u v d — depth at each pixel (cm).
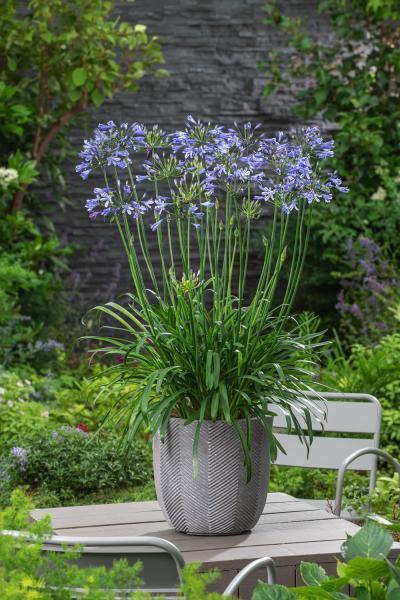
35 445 596
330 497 561
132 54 905
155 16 976
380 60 941
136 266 323
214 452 307
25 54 889
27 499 202
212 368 306
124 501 572
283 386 323
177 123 979
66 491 581
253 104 983
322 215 898
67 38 859
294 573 284
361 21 961
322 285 907
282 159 317
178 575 229
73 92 882
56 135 940
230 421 298
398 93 947
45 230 952
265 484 317
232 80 983
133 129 319
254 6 983
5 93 859
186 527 312
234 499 308
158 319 320
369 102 926
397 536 411
